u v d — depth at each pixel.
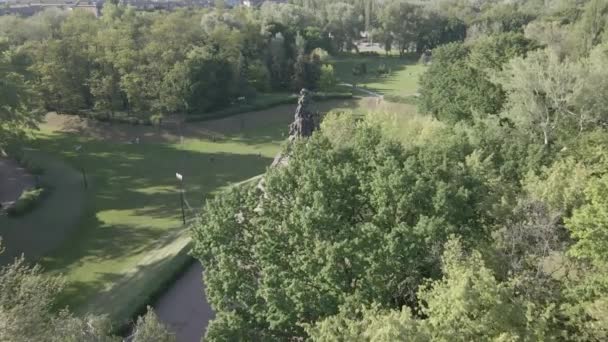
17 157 90.19
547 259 31.17
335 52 182.12
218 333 31.78
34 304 29.19
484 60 80.62
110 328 34.66
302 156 39.88
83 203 75.75
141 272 54.44
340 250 29.67
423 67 169.00
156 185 83.12
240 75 122.81
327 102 126.81
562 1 152.00
